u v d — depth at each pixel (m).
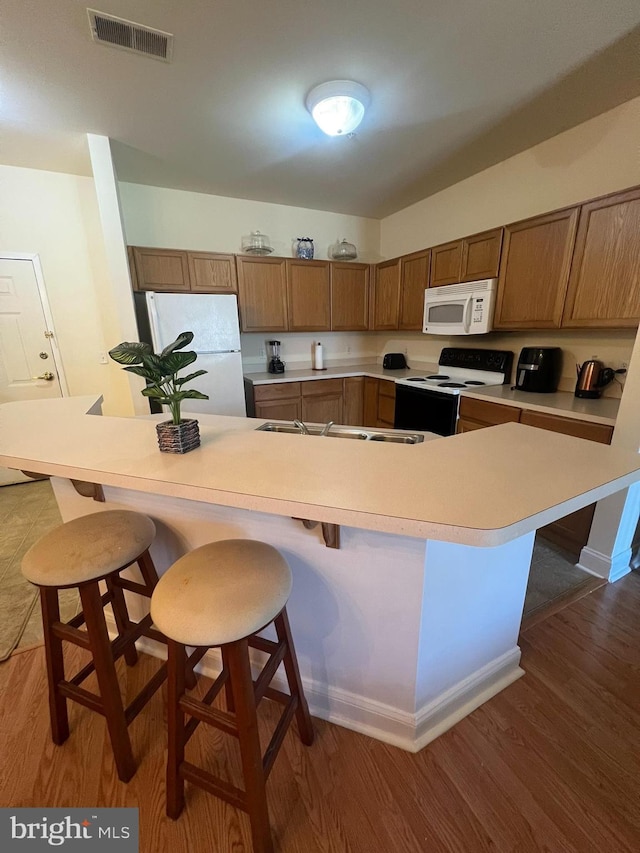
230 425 1.91
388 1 1.43
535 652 1.55
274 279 3.66
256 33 1.58
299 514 0.84
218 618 0.83
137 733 1.27
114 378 3.54
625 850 0.96
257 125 2.31
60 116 2.20
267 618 0.87
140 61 1.74
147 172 3.01
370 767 1.15
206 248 3.60
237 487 0.92
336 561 1.12
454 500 0.81
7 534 2.54
